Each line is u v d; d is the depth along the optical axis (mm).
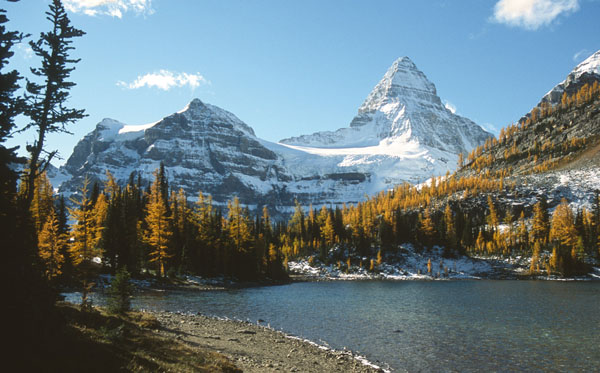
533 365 27578
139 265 80188
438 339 35469
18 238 16859
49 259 43250
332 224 176375
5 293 15344
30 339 15047
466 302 64312
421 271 142125
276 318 46031
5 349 13766
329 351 29781
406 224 167625
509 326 42219
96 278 61875
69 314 23188
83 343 17078
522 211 187500
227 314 47000
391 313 51188
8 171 17109
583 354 30578
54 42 24438
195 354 21047
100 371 14562
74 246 53438
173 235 92812
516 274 132625
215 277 95062
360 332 38344
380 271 143250
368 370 25047
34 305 16109
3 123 18109
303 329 39531
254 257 110750
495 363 27938
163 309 46375
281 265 125750
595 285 101438
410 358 28859
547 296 73625
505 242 157375
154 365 16922
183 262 90625
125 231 76562
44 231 44094
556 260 130875
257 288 90500
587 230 146375
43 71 23984
